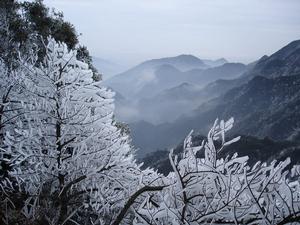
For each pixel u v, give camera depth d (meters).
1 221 6.93
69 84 8.09
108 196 7.17
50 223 6.71
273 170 4.82
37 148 7.56
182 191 5.18
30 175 7.54
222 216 4.97
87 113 7.77
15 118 10.40
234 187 5.45
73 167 7.62
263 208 4.92
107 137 8.00
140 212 5.10
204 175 5.38
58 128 7.76
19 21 20.91
